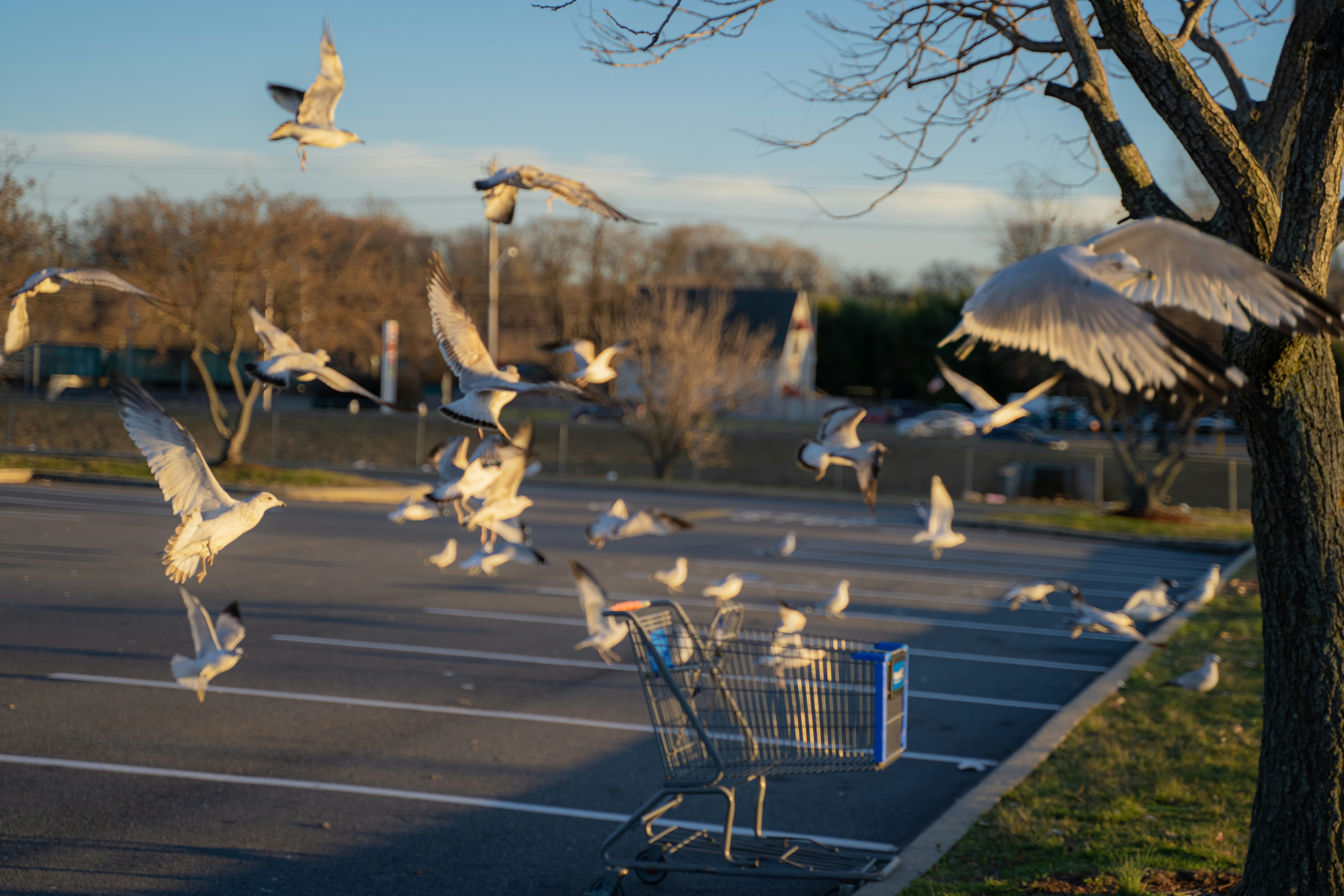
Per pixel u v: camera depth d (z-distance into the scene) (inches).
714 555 752.3
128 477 1032.8
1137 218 211.0
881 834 269.0
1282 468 186.5
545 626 496.7
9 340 219.6
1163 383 88.4
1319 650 185.3
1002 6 281.9
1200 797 282.0
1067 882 223.5
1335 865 183.6
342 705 357.7
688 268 3476.9
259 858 236.4
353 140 247.8
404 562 658.2
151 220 1069.1
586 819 269.1
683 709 236.2
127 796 267.7
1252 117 218.1
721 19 257.8
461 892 225.0
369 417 1700.3
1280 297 98.6
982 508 1163.3
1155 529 1007.0
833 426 291.9
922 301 3587.6
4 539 659.4
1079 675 447.2
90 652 404.5
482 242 2859.3
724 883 239.1
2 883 216.4
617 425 1797.5
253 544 706.8
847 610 574.6
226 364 2231.8
